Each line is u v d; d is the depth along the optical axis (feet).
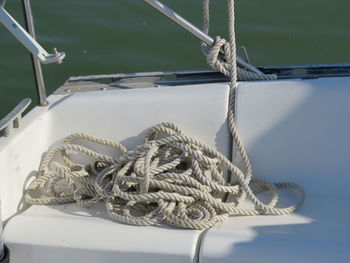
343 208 10.38
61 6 24.53
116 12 24.35
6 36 23.36
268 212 10.18
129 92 11.37
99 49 22.74
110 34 23.34
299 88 10.95
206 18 11.63
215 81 11.83
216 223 9.87
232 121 10.91
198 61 22.24
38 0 24.75
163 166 10.36
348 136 10.82
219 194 10.80
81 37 23.22
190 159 10.73
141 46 22.90
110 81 12.16
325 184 10.91
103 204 10.67
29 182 11.04
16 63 22.18
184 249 9.07
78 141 11.41
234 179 11.05
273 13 24.31
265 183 10.91
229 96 11.05
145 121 11.19
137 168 10.29
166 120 11.13
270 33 23.38
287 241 8.97
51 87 20.99
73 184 10.84
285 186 10.95
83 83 12.17
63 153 11.30
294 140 10.94
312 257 8.68
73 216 10.24
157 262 9.12
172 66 22.03
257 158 11.08
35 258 9.54
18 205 10.75
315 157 10.93
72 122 11.41
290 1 24.88
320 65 12.03
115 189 10.15
